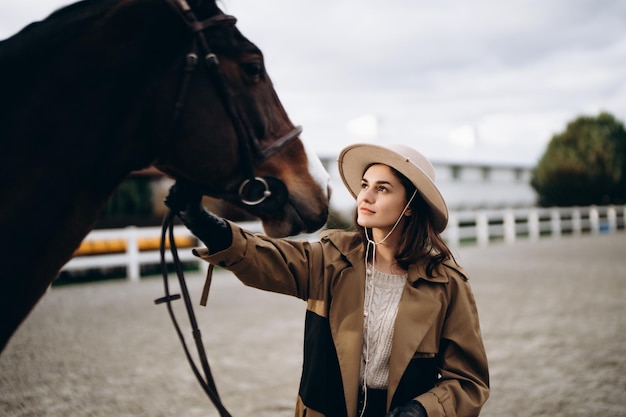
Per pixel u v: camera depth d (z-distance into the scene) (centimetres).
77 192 129
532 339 507
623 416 327
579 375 403
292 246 155
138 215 1105
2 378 401
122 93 130
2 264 121
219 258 139
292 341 514
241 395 368
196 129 135
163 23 133
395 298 149
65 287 872
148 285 887
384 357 144
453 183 2748
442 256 151
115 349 484
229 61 140
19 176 122
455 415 135
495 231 1788
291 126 157
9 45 125
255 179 146
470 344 144
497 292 768
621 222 2178
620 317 600
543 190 2677
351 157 156
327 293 150
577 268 1018
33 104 124
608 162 2528
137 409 340
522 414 330
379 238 155
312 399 142
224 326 579
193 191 143
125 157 134
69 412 335
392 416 129
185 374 412
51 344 501
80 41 128
